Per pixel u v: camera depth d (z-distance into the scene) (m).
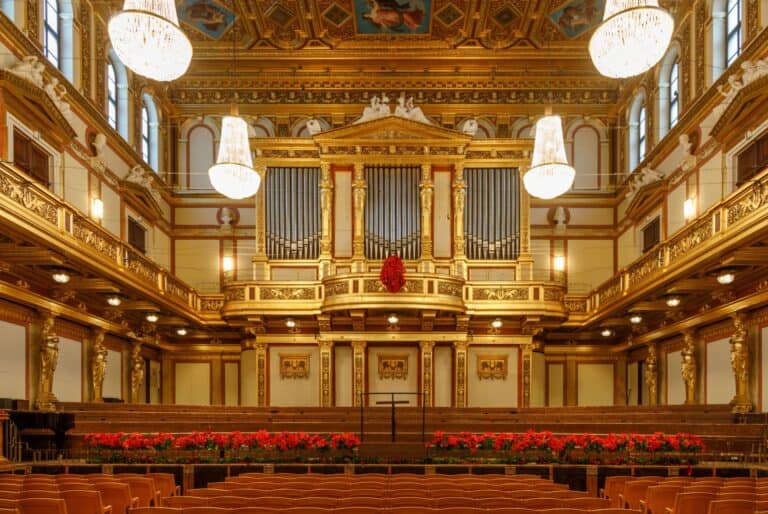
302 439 11.34
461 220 20.95
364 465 10.70
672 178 19.23
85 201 17.14
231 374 24.19
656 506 7.12
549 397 24.08
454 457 11.39
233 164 12.88
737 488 7.13
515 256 21.17
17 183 10.96
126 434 11.78
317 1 20.00
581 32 21.58
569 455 11.16
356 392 20.70
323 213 21.02
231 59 23.02
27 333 14.50
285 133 23.59
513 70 23.36
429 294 19.00
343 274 19.34
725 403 16.34
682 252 14.59
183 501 6.12
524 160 21.34
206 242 24.03
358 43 22.61
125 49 8.41
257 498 6.15
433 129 20.95
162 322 21.41
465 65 23.27
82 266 13.76
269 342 21.53
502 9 20.45
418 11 20.62
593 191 23.88
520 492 6.92
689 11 18.08
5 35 13.16
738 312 15.20
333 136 21.05
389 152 21.09
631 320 19.86
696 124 17.58
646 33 8.38
